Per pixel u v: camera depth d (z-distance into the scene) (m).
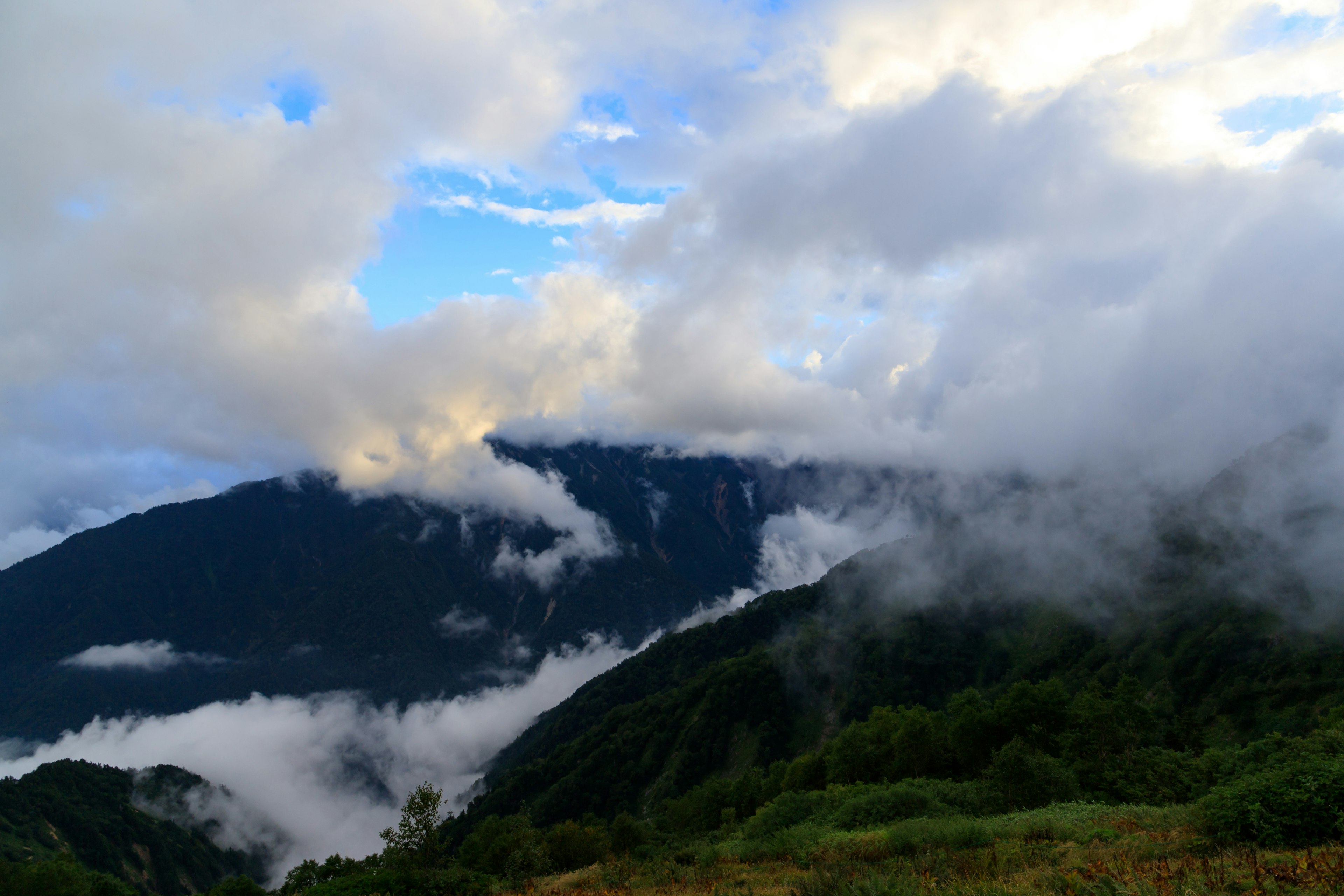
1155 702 118.38
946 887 16.64
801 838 33.56
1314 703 96.62
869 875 17.50
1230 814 18.81
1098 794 43.66
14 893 54.91
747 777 90.88
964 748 64.25
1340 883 12.41
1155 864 15.88
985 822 29.64
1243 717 102.88
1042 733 60.06
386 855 35.75
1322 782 18.00
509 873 40.88
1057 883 15.14
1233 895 12.76
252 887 57.12
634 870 33.44
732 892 22.20
